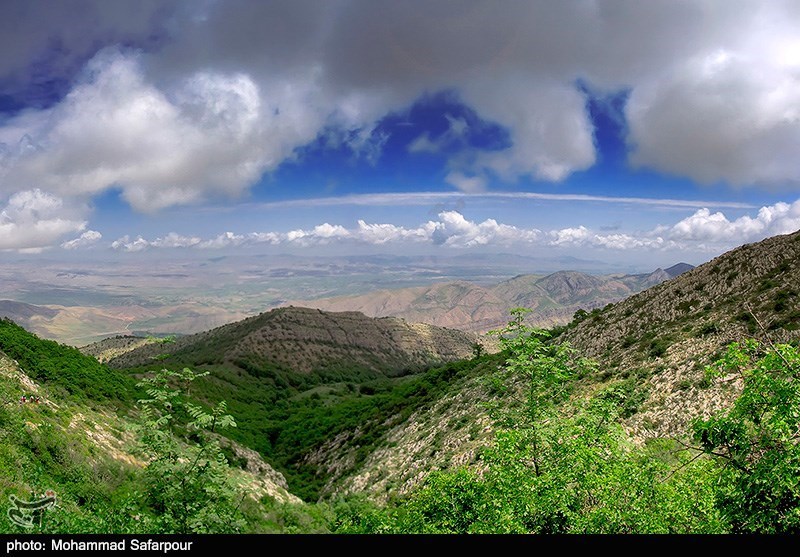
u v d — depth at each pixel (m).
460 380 93.69
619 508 15.69
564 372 20.61
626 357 68.06
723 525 14.48
